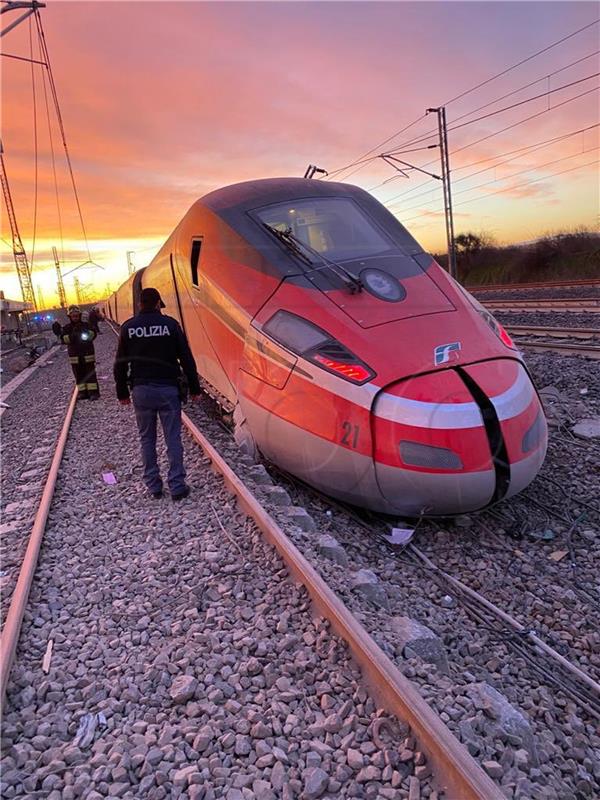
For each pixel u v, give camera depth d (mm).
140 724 2498
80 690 2770
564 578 4113
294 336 4910
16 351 30031
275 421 5066
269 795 2109
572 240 36969
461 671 3037
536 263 39125
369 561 4418
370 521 4992
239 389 5645
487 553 4434
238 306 5617
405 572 4242
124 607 3523
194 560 4031
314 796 2096
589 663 3289
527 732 2457
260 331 5242
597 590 3955
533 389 4758
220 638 3098
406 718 2332
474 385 4262
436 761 2127
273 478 5914
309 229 5594
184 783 2168
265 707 2576
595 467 5848
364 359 4430
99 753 2350
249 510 4566
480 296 29578
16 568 4254
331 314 4793
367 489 4496
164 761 2277
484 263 42625
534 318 17156
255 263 5570
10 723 2557
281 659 2889
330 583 3527
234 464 5840
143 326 5121
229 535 4328
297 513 4680
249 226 5820
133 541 4488
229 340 5859
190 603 3496
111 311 28672
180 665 2879
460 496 4199
